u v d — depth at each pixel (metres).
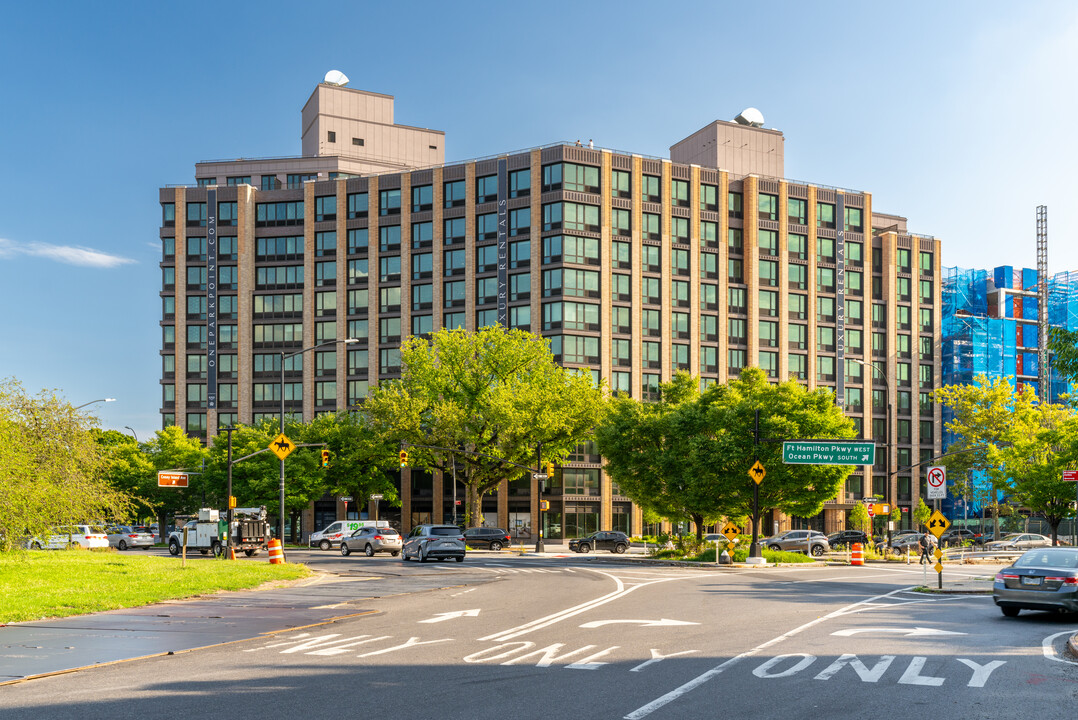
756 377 55.25
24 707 9.95
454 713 9.66
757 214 93.06
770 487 47.16
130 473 75.06
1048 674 12.17
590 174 86.50
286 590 25.77
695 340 89.25
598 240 86.12
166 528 83.25
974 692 10.88
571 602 22.58
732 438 46.38
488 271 87.94
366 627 17.16
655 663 12.91
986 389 73.69
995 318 101.88
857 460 42.34
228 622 17.81
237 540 46.38
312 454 74.50
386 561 45.44
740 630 16.89
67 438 34.38
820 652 14.01
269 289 94.75
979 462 73.06
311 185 94.56
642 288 87.81
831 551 61.50
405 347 71.44
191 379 94.12
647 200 89.00
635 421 52.91
